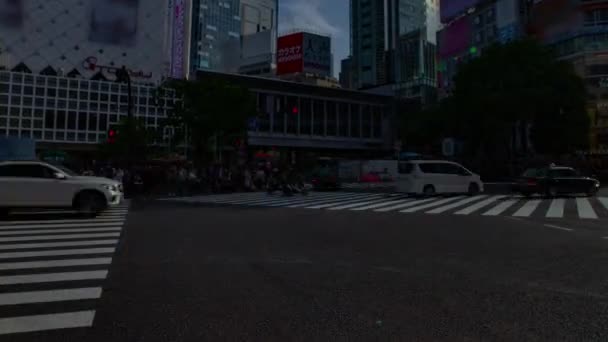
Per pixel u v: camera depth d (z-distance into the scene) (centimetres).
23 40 5194
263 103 4997
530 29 5359
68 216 1145
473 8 6756
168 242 736
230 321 346
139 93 5494
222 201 1700
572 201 1590
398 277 495
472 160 3862
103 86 5269
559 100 3016
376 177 3403
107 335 316
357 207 1422
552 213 1215
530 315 361
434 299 409
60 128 4962
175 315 361
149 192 2141
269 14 13350
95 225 962
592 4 4709
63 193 1097
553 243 727
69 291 436
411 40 12050
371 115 5862
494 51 3297
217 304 393
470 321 346
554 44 5050
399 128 5459
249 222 1017
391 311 372
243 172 2634
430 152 5159
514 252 646
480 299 408
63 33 5431
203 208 1395
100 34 5653
